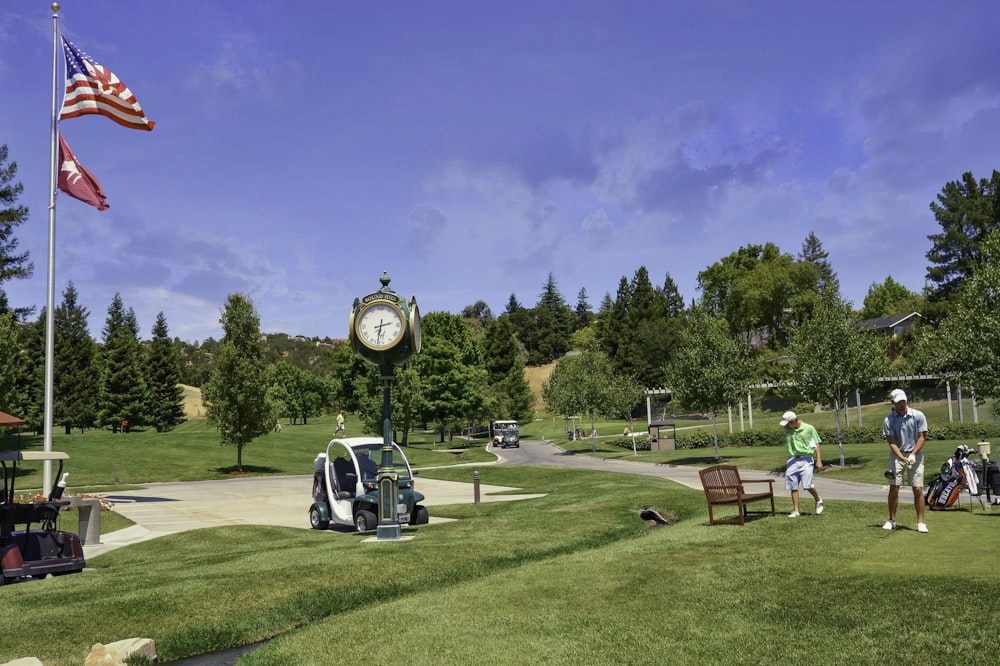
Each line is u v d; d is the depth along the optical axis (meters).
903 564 8.62
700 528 12.84
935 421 53.09
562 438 80.12
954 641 5.90
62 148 21.23
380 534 13.77
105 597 9.26
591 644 6.57
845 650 5.95
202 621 8.39
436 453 57.69
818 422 60.50
